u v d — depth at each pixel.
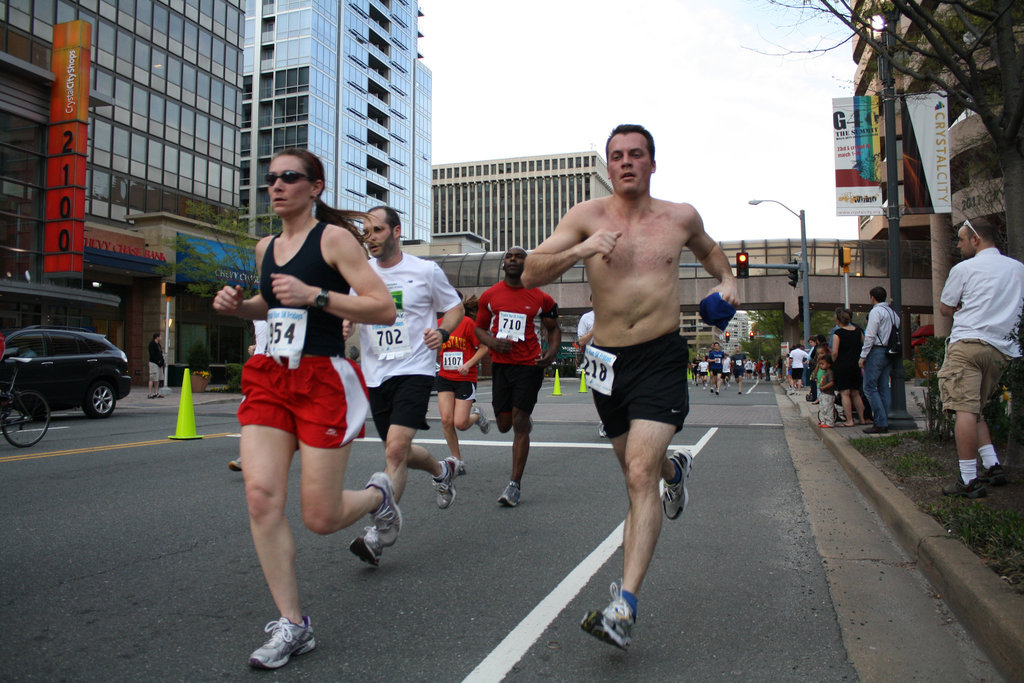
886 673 2.71
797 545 4.54
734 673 2.71
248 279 28.50
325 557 4.25
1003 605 2.84
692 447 9.27
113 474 7.09
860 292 43.66
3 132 23.42
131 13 32.94
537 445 9.41
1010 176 5.85
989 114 5.82
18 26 26.61
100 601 3.51
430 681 2.65
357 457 8.16
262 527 2.83
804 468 7.54
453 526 5.01
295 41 60.59
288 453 2.94
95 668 2.75
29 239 24.22
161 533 4.80
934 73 7.19
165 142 34.88
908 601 3.50
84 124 24.70
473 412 7.26
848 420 10.70
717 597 3.57
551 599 3.52
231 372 24.95
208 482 6.65
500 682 2.63
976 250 5.27
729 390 32.75
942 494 5.08
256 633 3.11
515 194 173.50
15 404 9.16
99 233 28.61
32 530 4.88
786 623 3.22
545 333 6.05
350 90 66.00
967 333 5.02
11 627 3.17
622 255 3.15
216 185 38.16
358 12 67.81
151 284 32.72
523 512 5.45
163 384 26.86
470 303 6.45
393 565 4.09
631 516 2.89
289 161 2.98
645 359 3.08
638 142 3.16
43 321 25.28
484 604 3.46
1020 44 6.31
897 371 9.79
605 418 3.27
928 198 9.49
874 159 10.03
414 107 79.50
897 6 5.96
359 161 67.19
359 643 3.00
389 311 2.93
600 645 2.98
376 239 4.46
